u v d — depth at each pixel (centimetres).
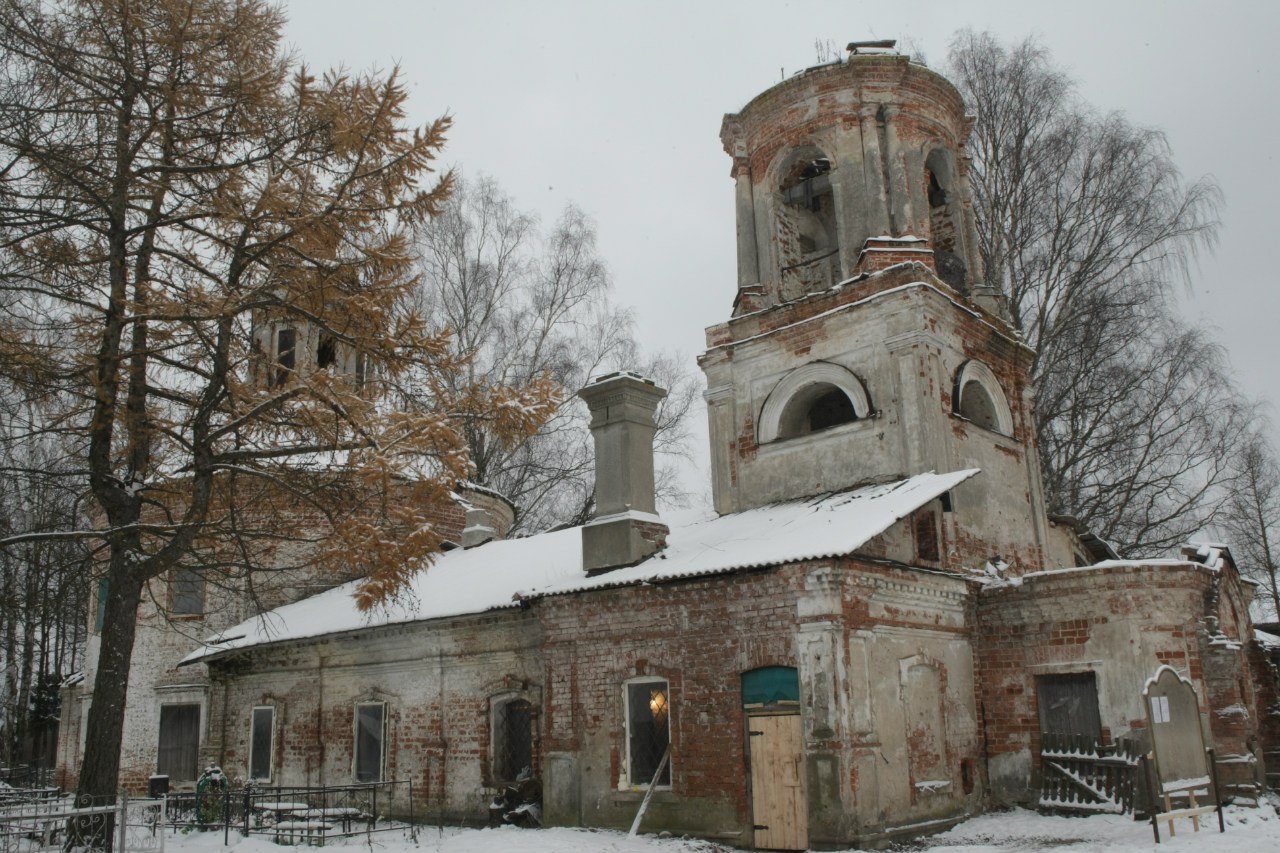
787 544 1401
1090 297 2427
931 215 2052
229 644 2123
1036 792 1480
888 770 1320
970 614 1576
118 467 1384
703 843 1358
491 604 1767
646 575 1489
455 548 2464
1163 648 1422
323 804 1606
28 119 1179
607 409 1712
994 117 2614
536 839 1407
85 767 1219
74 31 1251
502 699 1781
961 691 1516
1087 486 2447
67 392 1234
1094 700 1465
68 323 1228
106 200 1215
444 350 1290
